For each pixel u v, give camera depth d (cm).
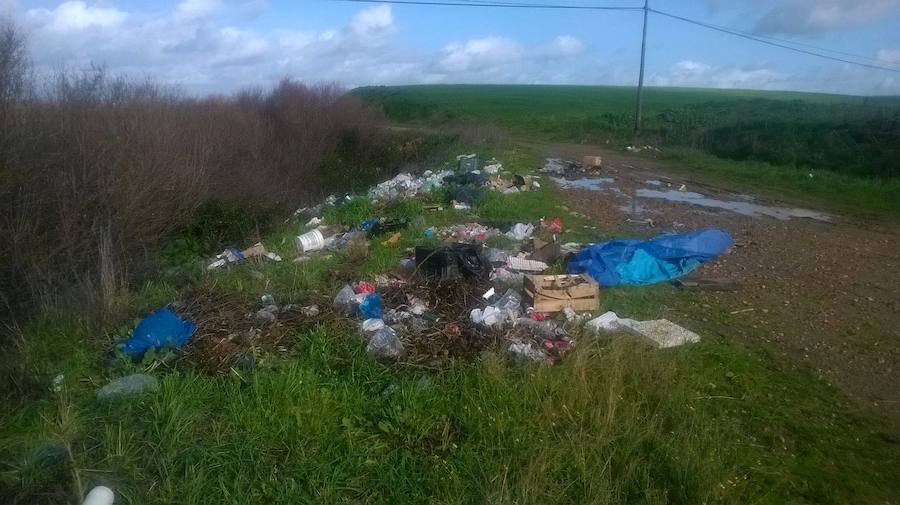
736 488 382
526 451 397
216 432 420
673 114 3222
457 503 360
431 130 3175
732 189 1581
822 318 664
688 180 1733
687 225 1108
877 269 857
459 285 678
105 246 762
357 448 411
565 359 514
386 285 701
